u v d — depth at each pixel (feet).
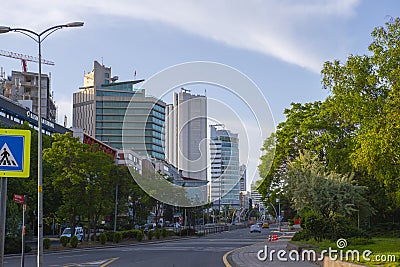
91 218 170.60
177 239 181.57
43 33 86.17
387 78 100.07
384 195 133.39
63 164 142.92
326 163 144.97
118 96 392.88
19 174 33.83
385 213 141.49
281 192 155.74
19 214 129.90
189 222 230.68
